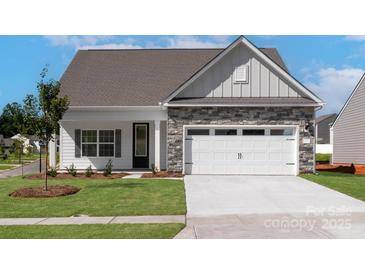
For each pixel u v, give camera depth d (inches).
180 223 381.7
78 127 924.6
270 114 790.5
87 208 454.0
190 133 800.3
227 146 795.4
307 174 780.0
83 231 348.8
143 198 518.6
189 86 808.9
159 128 845.8
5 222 388.2
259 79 805.9
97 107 850.1
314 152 789.2
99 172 852.0
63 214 422.9
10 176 865.5
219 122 792.3
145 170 895.1
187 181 688.4
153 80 953.5
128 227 364.2
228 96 805.9
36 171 1040.2
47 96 565.9
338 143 1382.9
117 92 909.8
